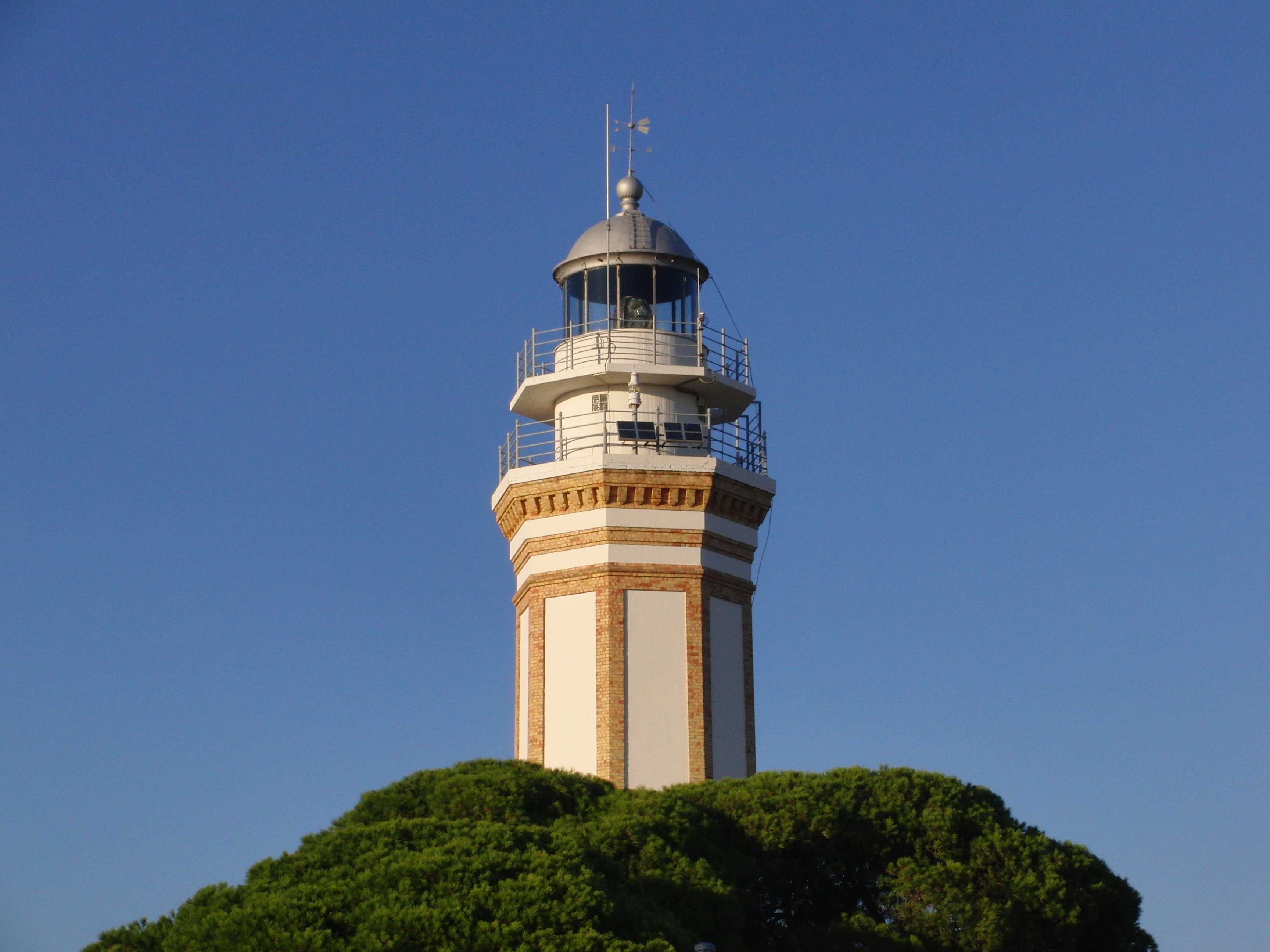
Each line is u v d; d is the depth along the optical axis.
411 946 44.81
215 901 48.84
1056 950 60.41
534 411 73.06
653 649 67.25
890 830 61.28
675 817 58.62
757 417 72.12
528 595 69.31
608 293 71.88
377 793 58.56
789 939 59.97
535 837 52.44
